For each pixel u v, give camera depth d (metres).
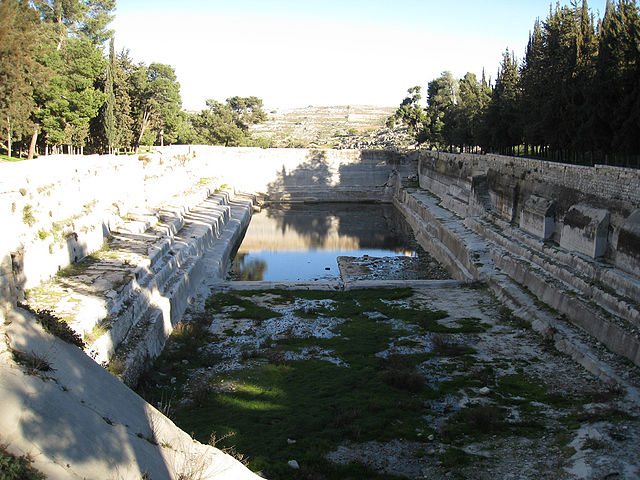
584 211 39.28
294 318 38.97
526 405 24.81
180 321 36.72
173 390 26.42
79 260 33.97
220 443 20.83
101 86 79.25
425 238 70.56
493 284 44.34
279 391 26.59
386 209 105.62
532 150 71.38
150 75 104.00
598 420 22.33
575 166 42.31
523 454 20.45
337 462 20.25
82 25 98.94
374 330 36.25
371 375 28.66
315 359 31.19
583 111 47.88
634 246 32.12
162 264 38.53
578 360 29.38
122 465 13.10
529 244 46.81
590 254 37.75
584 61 50.84
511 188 55.34
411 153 118.31
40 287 28.06
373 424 23.11
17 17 46.94
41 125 61.47
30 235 27.97
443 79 122.75
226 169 113.62
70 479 11.60
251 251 68.81
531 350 31.78
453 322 37.41
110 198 44.81
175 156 79.19
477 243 53.91
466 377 28.19
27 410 12.54
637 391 24.56
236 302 42.62
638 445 19.89
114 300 27.78
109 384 16.59
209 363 30.25
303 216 96.31
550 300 36.84
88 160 42.94
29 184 30.12
